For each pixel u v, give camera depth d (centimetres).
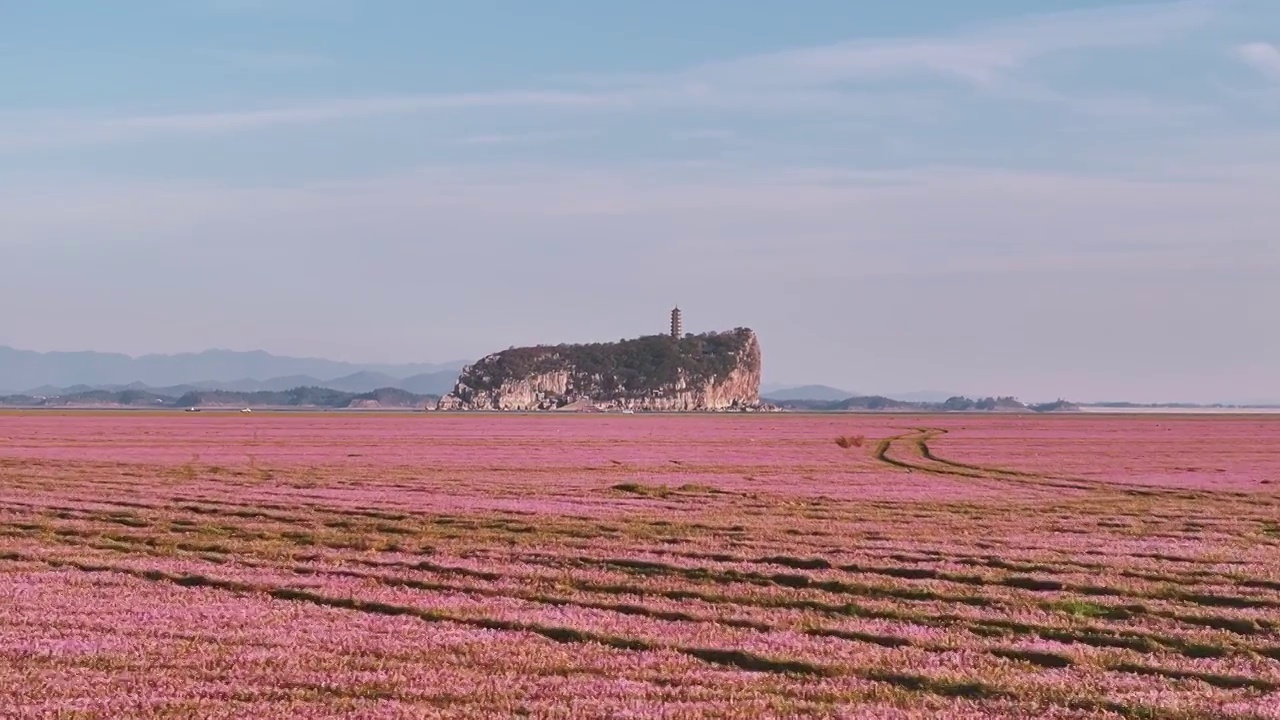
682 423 16450
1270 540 3178
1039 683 1557
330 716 1353
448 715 1359
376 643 1747
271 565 2575
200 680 1522
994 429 14000
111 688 1476
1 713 1350
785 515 3731
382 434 10812
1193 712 1420
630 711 1384
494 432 11669
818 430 13312
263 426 12862
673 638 1811
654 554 2759
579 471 5859
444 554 2748
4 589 2200
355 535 3125
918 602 2177
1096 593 2291
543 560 2655
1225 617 2023
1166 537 3231
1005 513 3881
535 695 1461
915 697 1491
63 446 7931
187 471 5597
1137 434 12481
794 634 1858
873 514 3794
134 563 2578
